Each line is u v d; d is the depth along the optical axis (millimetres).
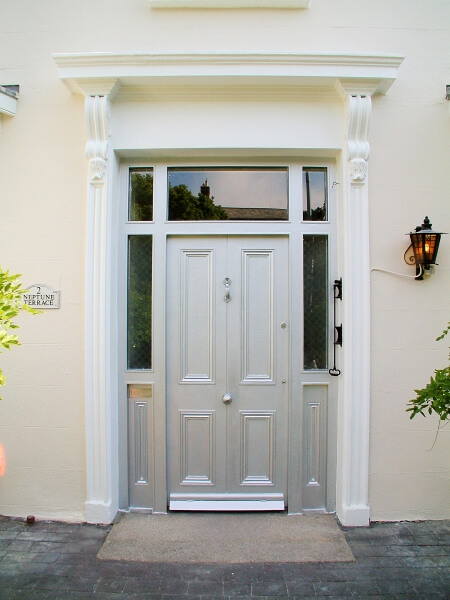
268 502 2697
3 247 2605
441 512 2602
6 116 2615
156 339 2662
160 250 2664
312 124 2557
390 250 2582
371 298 2578
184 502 2697
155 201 2674
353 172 2492
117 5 2598
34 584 2059
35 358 2605
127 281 2691
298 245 2656
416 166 2588
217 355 2703
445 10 2607
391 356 2580
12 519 2602
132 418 2697
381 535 2453
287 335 2697
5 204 2609
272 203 2705
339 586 2061
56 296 2592
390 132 2584
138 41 2590
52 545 2354
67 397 2598
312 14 2592
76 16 2611
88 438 2537
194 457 2723
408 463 2592
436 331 2592
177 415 2709
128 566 2191
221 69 2406
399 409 2584
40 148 2605
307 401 2686
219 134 2553
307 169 2703
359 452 2537
